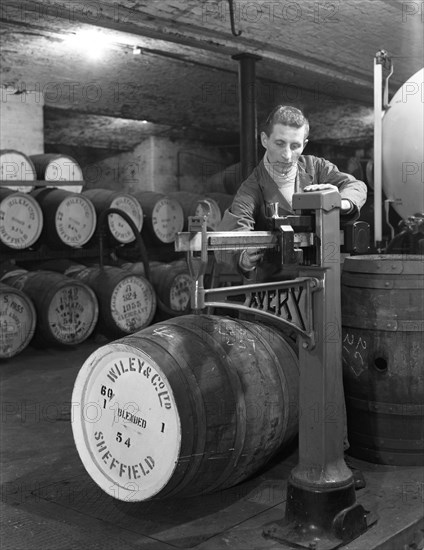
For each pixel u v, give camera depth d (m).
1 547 2.64
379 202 4.95
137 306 7.49
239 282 5.19
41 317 6.74
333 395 2.69
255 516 2.85
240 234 2.62
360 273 3.34
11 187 7.81
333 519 2.61
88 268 7.79
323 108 11.45
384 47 7.91
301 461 2.72
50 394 5.26
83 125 11.59
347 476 2.71
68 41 7.33
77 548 2.62
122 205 8.20
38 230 7.30
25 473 3.53
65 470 3.56
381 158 4.98
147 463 2.76
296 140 3.32
